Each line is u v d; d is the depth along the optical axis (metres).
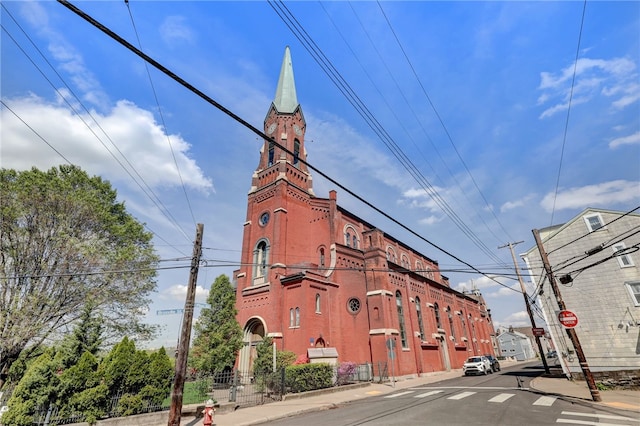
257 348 25.02
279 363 22.69
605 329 20.62
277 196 32.66
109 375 12.33
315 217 34.59
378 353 26.91
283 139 37.47
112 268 22.00
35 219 21.00
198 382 19.41
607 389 18.39
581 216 23.44
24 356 20.59
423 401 14.69
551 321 22.72
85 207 22.22
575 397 14.84
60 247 20.62
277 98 41.78
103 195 25.39
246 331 28.45
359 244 37.41
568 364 21.41
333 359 22.92
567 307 22.23
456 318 45.69
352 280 30.12
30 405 10.77
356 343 27.86
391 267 33.34
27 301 19.20
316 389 19.50
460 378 27.84
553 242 24.17
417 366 30.62
